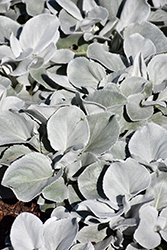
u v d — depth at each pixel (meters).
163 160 2.26
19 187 2.20
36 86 2.49
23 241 2.16
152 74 2.47
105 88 2.35
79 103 2.34
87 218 2.18
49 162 2.28
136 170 2.23
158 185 2.26
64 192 2.25
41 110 2.28
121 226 2.21
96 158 2.27
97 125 2.32
